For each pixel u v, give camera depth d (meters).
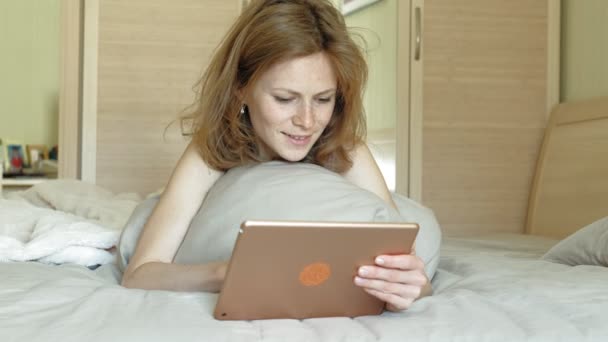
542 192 3.20
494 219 3.39
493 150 3.40
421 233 1.36
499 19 3.39
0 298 0.95
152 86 3.30
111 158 3.28
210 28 3.35
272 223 0.79
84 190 2.49
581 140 2.96
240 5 3.37
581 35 3.27
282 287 0.86
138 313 0.87
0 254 1.39
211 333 0.79
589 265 1.47
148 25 3.30
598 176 2.80
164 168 3.32
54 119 3.96
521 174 3.41
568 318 0.93
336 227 0.82
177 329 0.80
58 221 1.64
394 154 3.36
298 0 1.13
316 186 1.14
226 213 1.13
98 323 0.82
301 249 0.83
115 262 1.47
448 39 3.37
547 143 3.22
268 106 1.12
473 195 3.38
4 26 3.89
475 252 1.82
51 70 3.95
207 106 1.23
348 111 1.23
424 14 3.34
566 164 3.04
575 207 2.94
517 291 1.08
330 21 1.13
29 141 3.93
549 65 3.41
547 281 1.15
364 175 1.33
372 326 0.86
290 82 1.09
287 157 1.17
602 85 3.09
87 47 3.25
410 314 0.95
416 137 3.34
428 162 3.36
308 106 1.12
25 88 3.93
